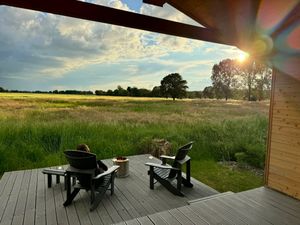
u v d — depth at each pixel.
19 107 8.30
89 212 3.02
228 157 6.61
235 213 2.74
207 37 3.03
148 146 6.50
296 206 2.94
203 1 3.05
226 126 7.69
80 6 2.24
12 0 2.01
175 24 2.78
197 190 3.81
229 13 3.12
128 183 4.03
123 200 3.38
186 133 7.52
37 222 2.78
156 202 3.33
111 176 3.53
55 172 3.66
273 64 3.39
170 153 6.46
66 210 3.07
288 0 2.73
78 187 3.21
